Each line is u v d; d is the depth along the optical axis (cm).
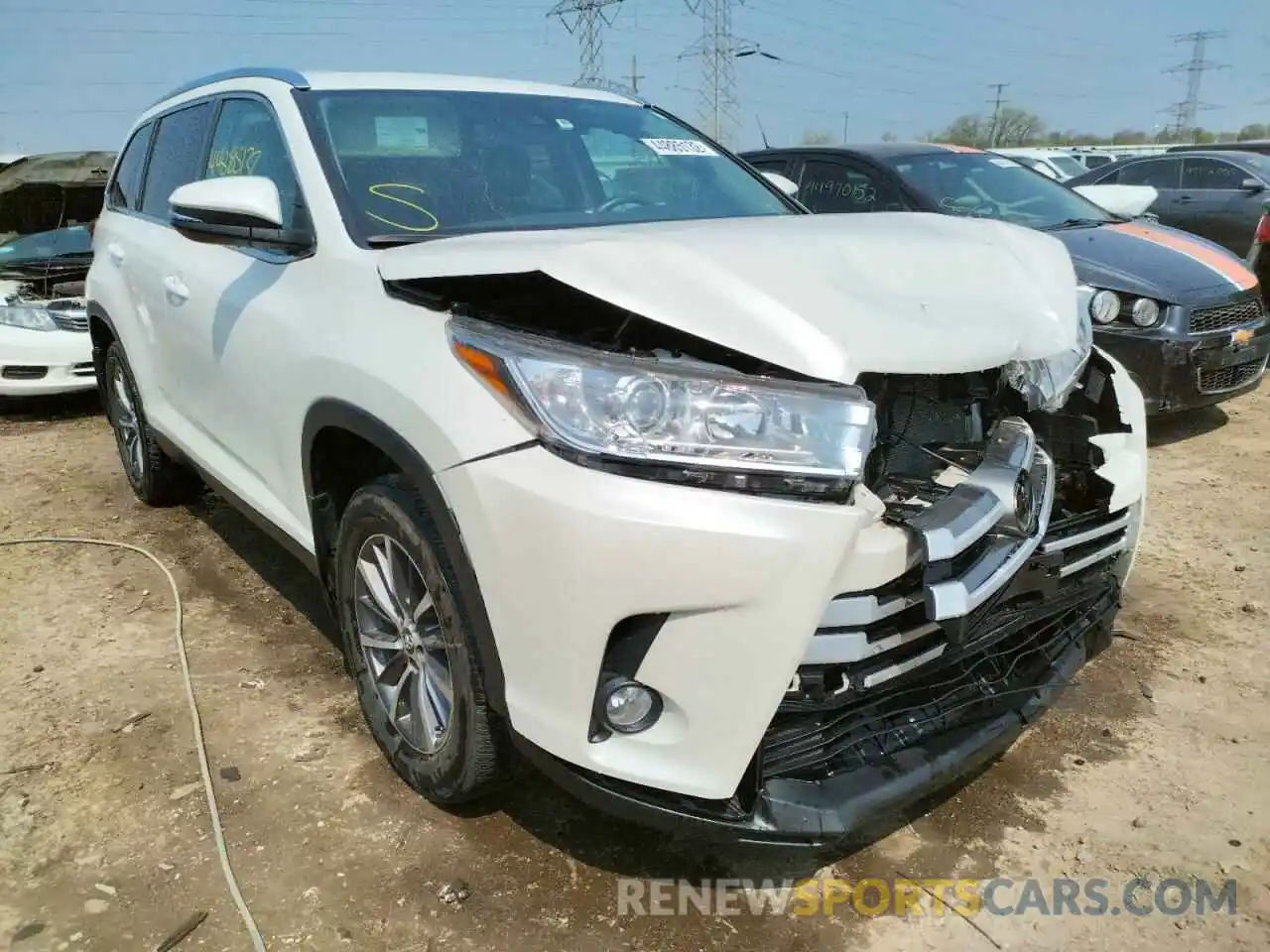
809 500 181
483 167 296
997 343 212
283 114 293
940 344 200
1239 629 349
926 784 211
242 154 318
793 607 180
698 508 178
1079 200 645
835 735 206
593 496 180
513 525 189
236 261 303
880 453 222
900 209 619
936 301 219
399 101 304
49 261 688
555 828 247
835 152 661
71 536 435
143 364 399
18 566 404
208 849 238
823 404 181
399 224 263
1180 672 321
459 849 239
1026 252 258
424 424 205
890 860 239
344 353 233
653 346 194
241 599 373
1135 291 535
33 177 769
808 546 178
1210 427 596
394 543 237
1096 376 287
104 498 489
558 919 218
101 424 649
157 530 443
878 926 218
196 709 294
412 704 251
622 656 190
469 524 198
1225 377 554
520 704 201
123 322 410
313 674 318
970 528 196
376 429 221
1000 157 677
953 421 239
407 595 242
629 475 181
